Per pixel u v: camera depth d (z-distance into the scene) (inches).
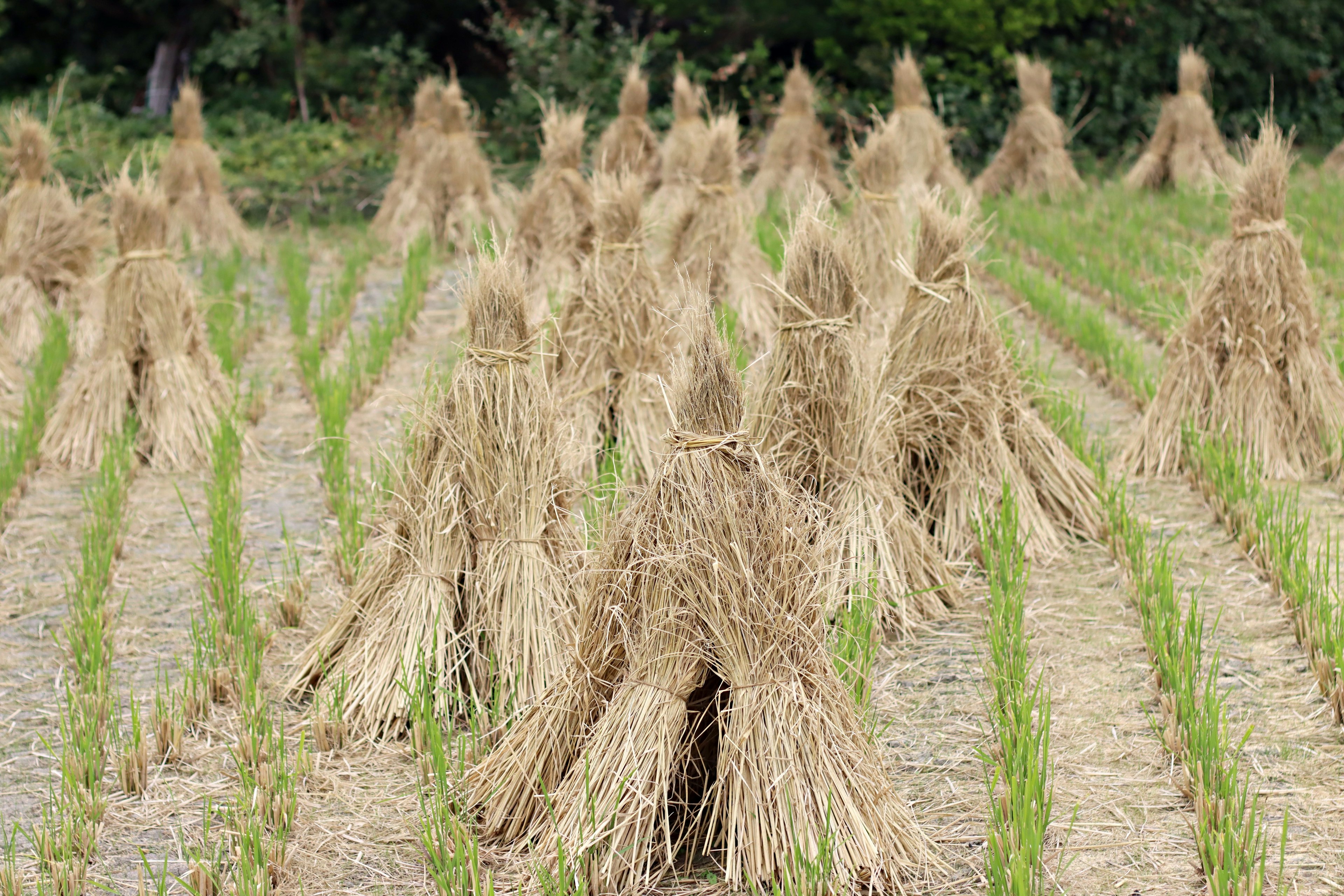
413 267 459.2
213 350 353.1
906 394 232.1
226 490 248.4
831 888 130.6
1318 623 187.6
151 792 160.2
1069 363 349.1
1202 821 143.1
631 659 141.6
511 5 803.4
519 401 178.5
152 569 231.6
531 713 151.1
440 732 159.3
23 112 416.8
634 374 262.5
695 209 347.6
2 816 155.9
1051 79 745.0
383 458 207.0
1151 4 856.3
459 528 179.3
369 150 669.9
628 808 137.6
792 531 142.3
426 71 821.9
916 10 770.2
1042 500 235.9
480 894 135.1
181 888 141.3
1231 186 343.9
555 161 406.6
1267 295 258.8
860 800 139.0
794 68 647.1
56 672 193.8
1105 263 457.7
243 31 778.2
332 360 370.9
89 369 296.2
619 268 264.7
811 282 203.0
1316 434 262.4
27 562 235.8
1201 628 181.3
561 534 183.9
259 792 156.2
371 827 152.3
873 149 351.3
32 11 859.4
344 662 182.9
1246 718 171.8
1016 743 157.2
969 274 232.7
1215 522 237.5
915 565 206.5
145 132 718.5
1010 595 194.9
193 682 178.5
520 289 180.5
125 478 268.5
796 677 140.4
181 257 302.4
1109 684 181.2
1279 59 858.1
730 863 136.0
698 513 137.5
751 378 209.6
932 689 182.2
